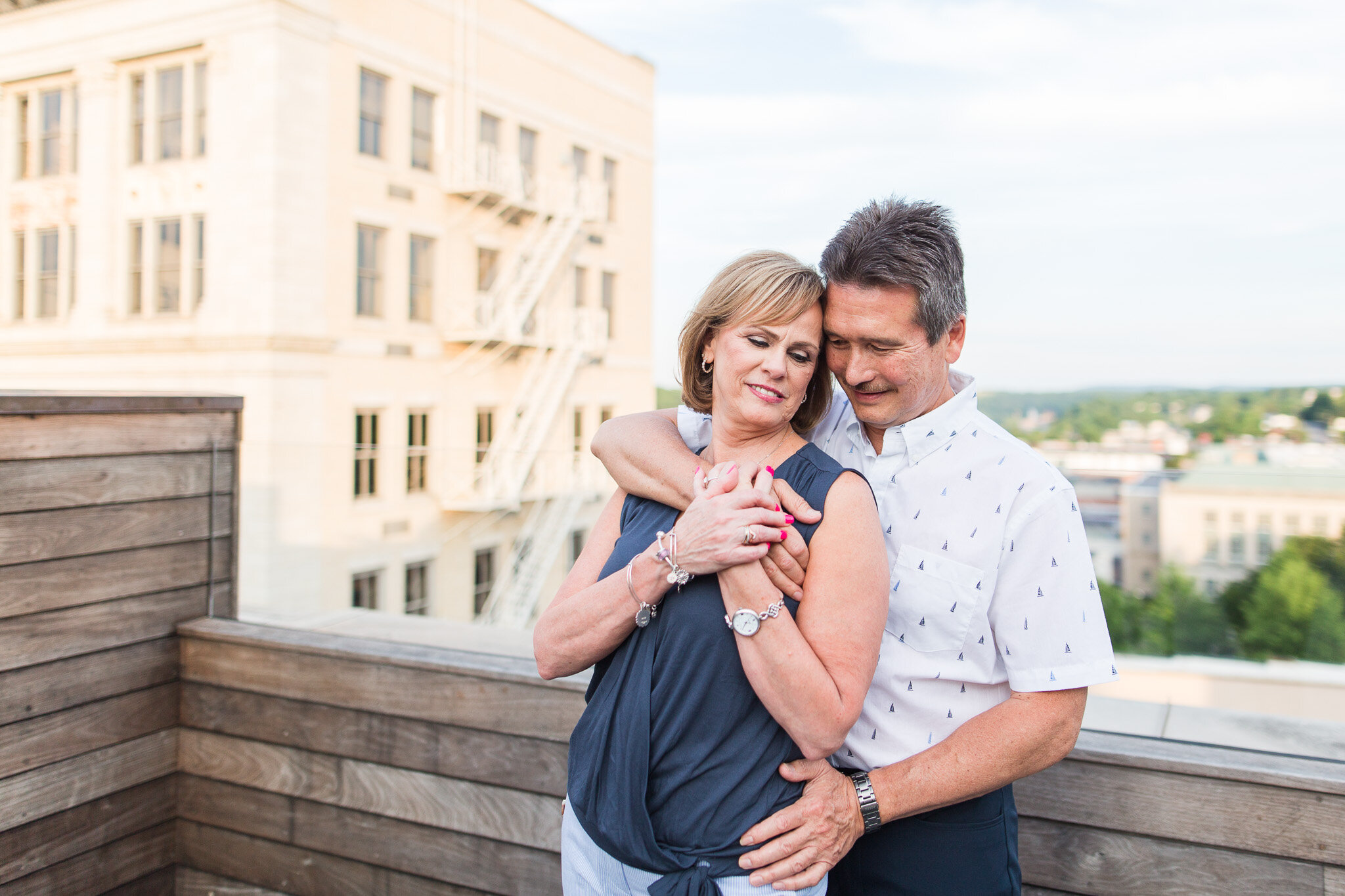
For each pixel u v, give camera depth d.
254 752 2.12
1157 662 3.14
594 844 1.17
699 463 1.19
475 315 14.54
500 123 15.21
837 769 1.21
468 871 1.87
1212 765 1.32
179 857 2.23
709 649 1.09
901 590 1.19
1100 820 1.39
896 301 1.07
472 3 14.36
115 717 2.08
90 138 12.76
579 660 1.17
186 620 2.25
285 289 11.66
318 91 12.00
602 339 17.05
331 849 2.03
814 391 1.26
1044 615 1.11
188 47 11.98
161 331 12.30
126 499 2.11
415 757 1.93
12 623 1.88
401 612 4.75
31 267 13.55
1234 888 1.31
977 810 1.18
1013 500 1.13
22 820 1.90
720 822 1.09
